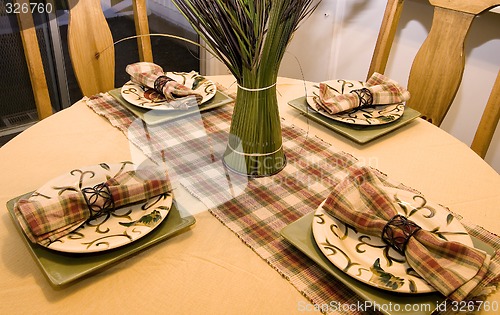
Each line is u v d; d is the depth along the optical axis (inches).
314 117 49.0
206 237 34.4
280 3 32.5
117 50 105.0
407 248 30.7
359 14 93.7
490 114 53.7
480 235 34.6
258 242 33.9
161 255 32.7
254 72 36.3
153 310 28.8
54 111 99.7
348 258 30.9
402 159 43.9
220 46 35.9
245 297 29.8
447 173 42.1
